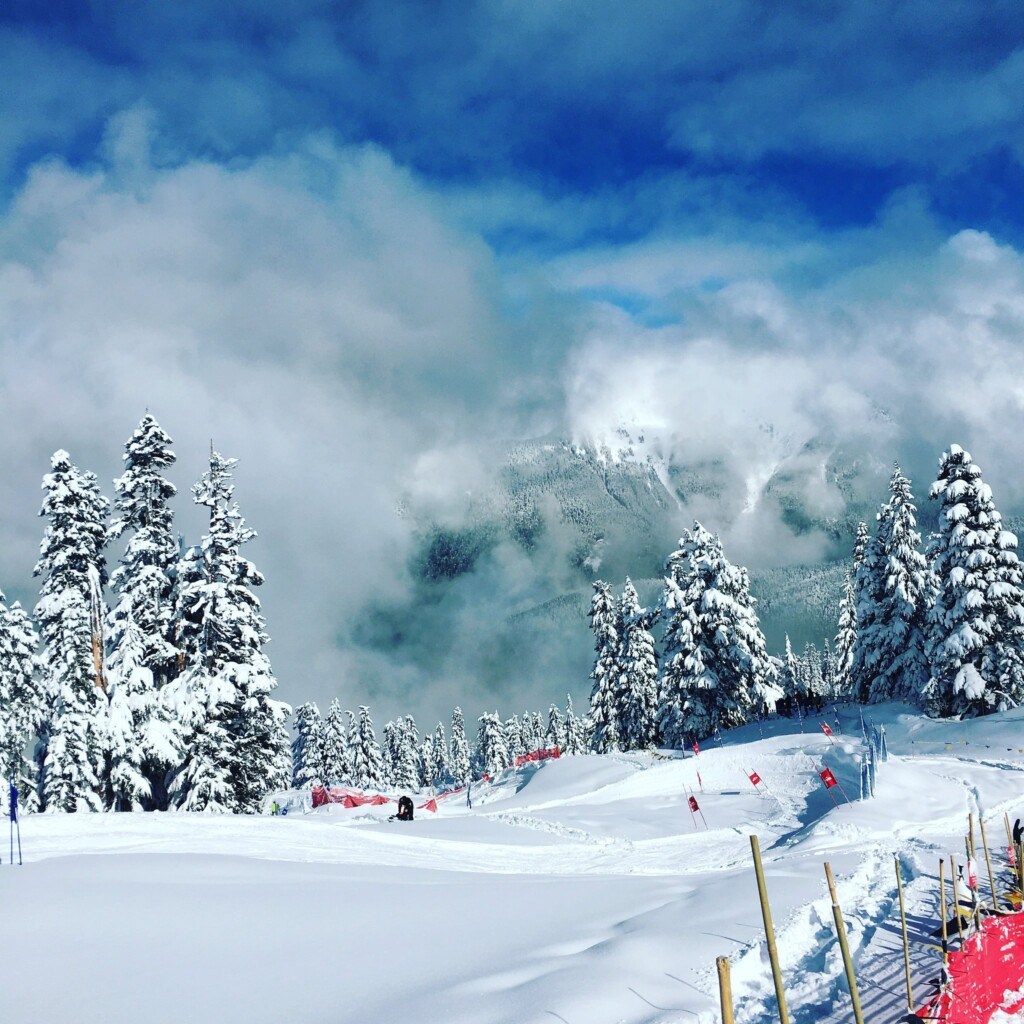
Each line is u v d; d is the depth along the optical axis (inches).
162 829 923.4
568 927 476.7
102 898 494.9
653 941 407.2
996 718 1496.1
